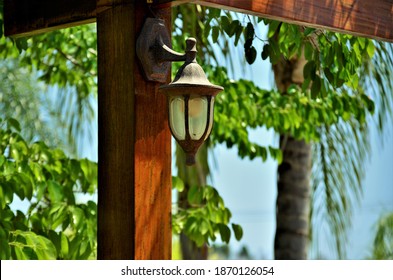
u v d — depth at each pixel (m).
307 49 7.65
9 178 7.70
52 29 6.94
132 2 5.89
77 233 7.92
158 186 5.96
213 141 10.63
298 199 11.38
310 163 11.52
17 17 7.19
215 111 9.79
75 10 6.52
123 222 5.87
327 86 9.53
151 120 5.94
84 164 8.42
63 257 7.79
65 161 8.62
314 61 7.65
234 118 10.14
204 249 12.26
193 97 5.66
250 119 10.31
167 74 6.03
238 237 8.95
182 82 5.64
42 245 7.19
